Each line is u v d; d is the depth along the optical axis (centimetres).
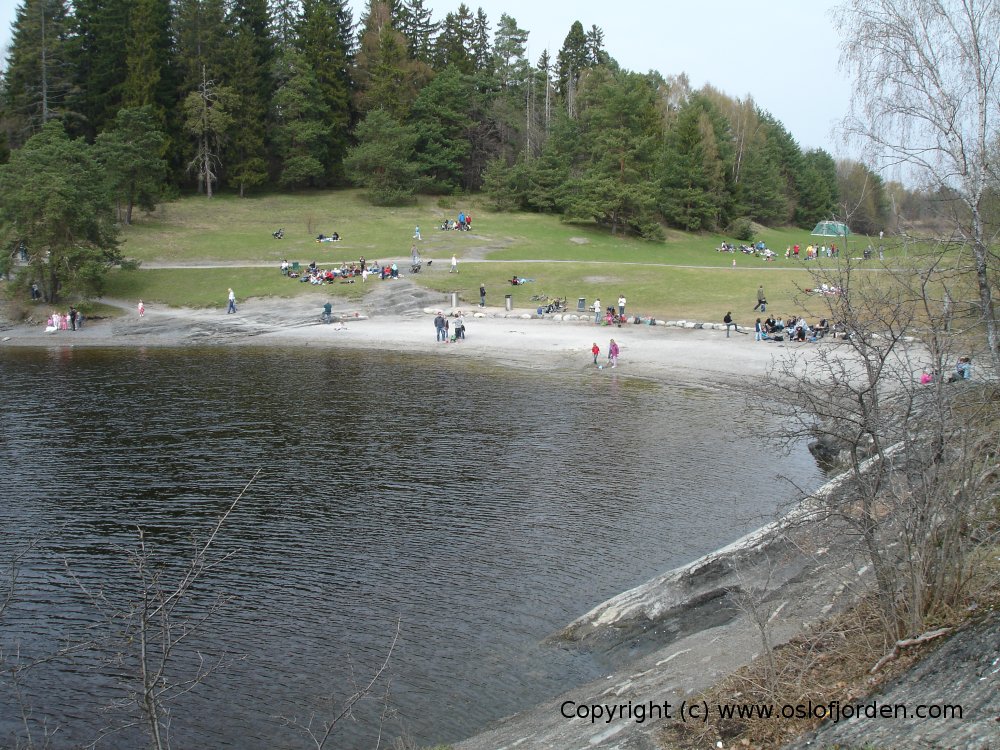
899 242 1566
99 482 2370
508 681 1316
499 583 1689
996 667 846
